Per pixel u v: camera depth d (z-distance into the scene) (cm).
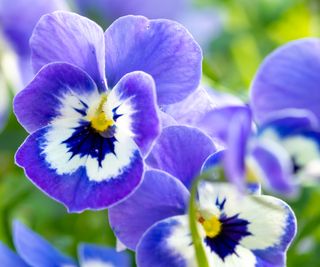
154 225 29
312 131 28
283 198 38
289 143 28
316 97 31
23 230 33
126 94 29
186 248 29
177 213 29
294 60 31
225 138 27
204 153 29
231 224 29
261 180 26
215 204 29
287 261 37
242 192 26
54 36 29
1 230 39
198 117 29
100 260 33
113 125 29
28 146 29
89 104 29
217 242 29
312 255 38
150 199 29
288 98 31
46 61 29
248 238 29
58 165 29
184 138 29
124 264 34
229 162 26
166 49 29
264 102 31
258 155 26
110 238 39
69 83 29
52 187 29
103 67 29
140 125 29
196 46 29
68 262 34
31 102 29
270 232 29
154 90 28
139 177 28
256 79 31
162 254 29
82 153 29
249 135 27
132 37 29
